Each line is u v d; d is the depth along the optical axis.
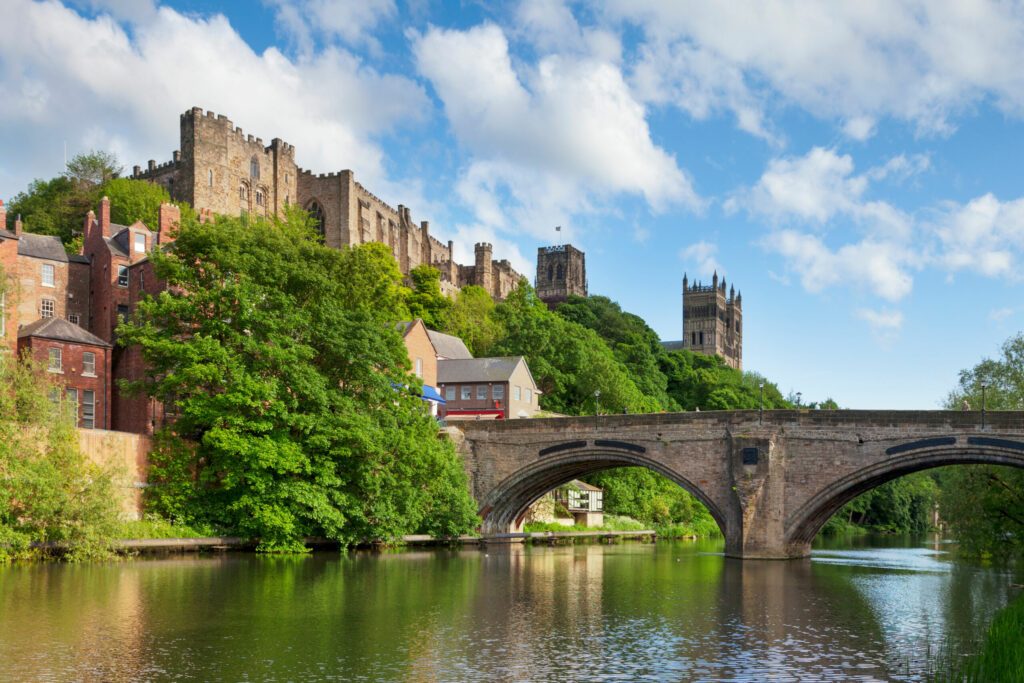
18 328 72.88
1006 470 59.53
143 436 60.53
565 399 118.88
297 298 66.94
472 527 71.50
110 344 74.38
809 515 61.97
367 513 63.72
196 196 130.50
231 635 30.52
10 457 47.66
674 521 111.75
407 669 26.27
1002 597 44.34
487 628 33.03
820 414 62.12
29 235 81.50
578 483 99.06
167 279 64.25
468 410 99.56
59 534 49.66
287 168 148.25
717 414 65.81
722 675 26.25
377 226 161.00
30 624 31.50
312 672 25.70
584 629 33.22
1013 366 62.31
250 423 58.59
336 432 60.69
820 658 28.72
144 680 24.47
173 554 55.31
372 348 65.50
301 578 45.50
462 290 155.50
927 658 28.91
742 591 45.38
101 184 119.94
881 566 63.16
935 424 58.41
